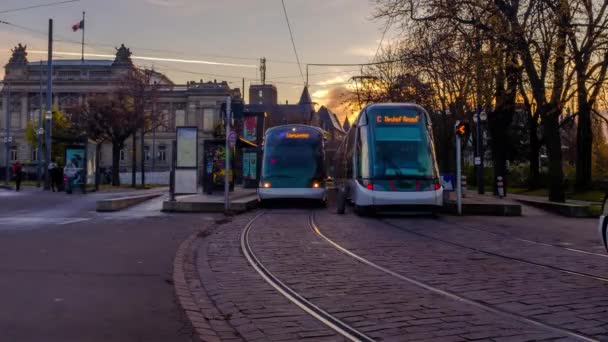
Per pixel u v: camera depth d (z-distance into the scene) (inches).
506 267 388.2
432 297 295.4
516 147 2144.4
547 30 840.3
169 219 715.4
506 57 858.1
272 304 282.8
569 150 2583.7
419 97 1528.1
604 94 981.8
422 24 909.2
